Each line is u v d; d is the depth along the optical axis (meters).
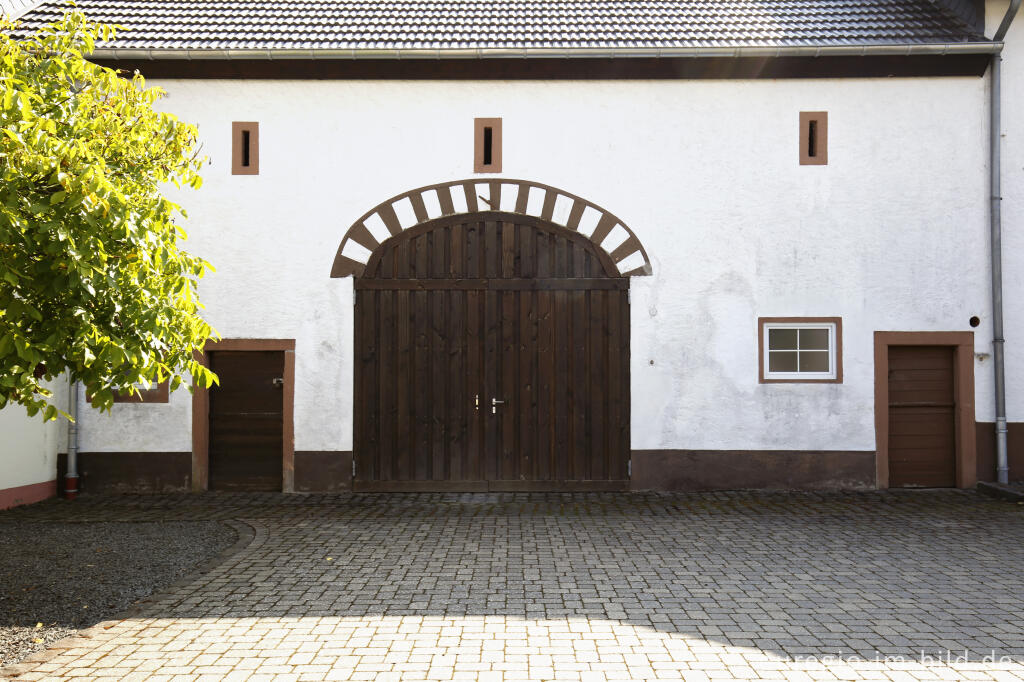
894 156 10.04
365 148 10.09
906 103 10.06
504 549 6.89
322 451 9.94
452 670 4.09
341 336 9.98
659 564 6.34
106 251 4.12
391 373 9.98
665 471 9.94
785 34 10.09
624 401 9.98
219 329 9.96
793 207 10.03
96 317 4.24
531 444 9.95
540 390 9.98
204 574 6.07
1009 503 9.04
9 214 3.57
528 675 4.02
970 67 9.99
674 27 10.38
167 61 9.91
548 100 10.11
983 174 10.02
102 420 9.89
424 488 9.91
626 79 10.08
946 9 10.69
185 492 9.89
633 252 10.02
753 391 9.96
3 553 6.78
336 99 10.10
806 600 5.34
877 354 9.95
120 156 4.79
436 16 10.83
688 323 10.00
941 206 10.02
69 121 4.62
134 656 4.31
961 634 4.66
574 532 7.59
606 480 9.94
